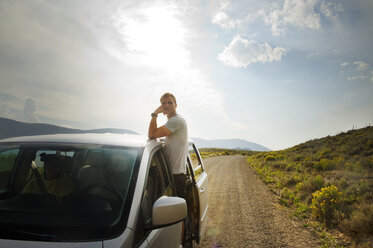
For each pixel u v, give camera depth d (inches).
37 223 66.1
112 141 98.0
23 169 85.3
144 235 75.5
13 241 59.9
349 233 228.5
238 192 420.8
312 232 235.5
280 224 257.4
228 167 866.8
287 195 385.7
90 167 84.7
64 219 68.0
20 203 73.7
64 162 85.9
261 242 209.5
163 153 122.3
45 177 82.4
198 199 151.6
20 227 64.6
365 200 296.8
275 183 514.0
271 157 1097.4
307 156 940.6
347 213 266.8
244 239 214.8
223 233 227.5
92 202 74.0
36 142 94.5
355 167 524.1
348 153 833.5
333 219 260.2
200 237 158.2
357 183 379.6
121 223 68.3
